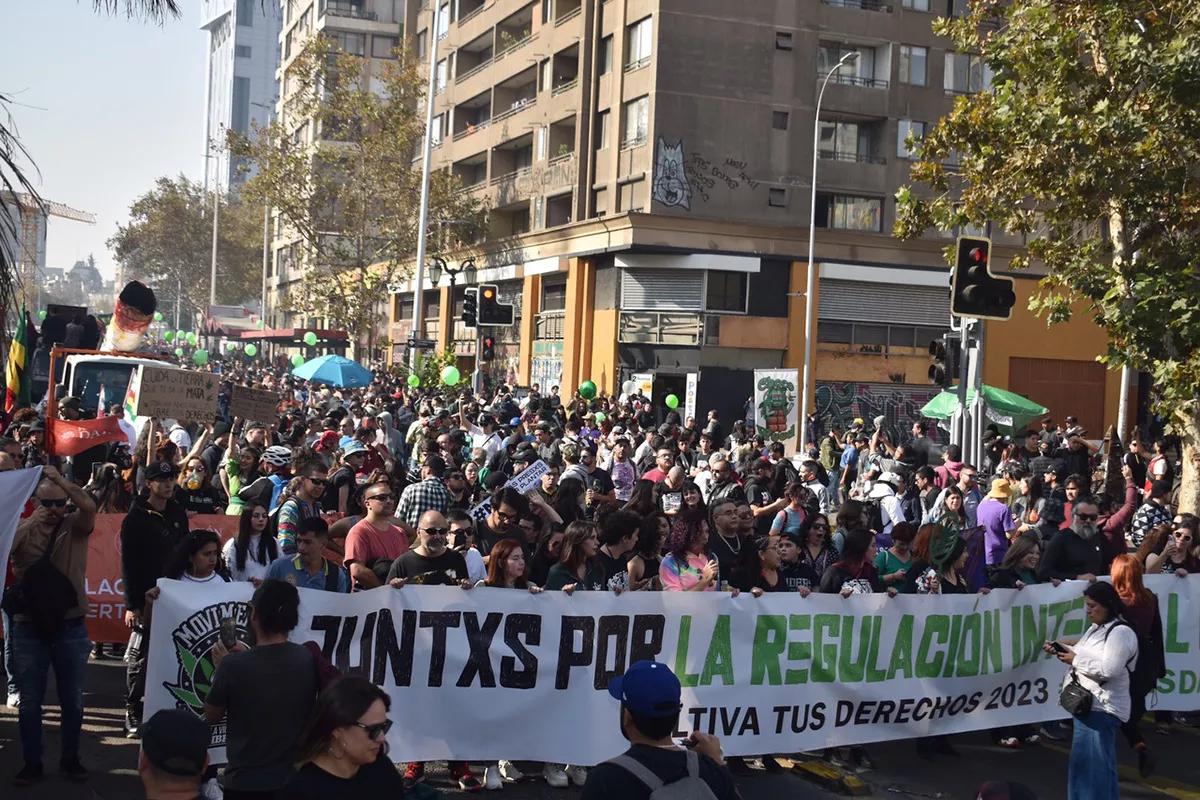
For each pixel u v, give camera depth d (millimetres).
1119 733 10734
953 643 9445
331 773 4426
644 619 8367
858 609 9062
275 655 5691
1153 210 18766
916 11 42531
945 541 9906
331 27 83500
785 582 9898
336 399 30797
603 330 43156
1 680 10000
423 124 56188
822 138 41906
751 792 8586
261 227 90375
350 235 54719
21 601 7773
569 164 45469
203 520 10992
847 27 41688
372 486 9102
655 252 40750
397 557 8844
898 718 9242
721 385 40812
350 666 7695
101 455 14539
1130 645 7625
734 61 40438
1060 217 19359
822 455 24297
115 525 10672
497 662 8016
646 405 32688
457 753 7926
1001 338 43781
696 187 40125
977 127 19453
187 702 7312
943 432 37656
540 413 25969
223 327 85625
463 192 54219
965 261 14297
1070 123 17969
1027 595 9828
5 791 7656
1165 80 17516
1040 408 29031
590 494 15055
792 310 41281
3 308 6699
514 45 50469
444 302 58312
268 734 5594
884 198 42531
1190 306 17234
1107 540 12133
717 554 9484
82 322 27094
